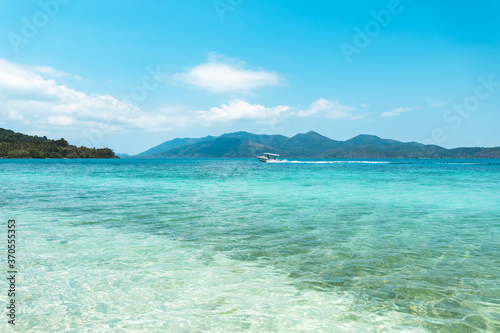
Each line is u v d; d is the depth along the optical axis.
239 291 5.65
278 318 4.72
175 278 6.25
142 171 49.72
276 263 7.11
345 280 6.14
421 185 25.19
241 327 4.46
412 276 6.31
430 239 9.06
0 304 5.12
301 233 9.81
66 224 11.05
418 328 4.44
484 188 22.91
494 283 5.94
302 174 41.03
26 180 31.06
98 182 28.81
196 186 24.80
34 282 6.02
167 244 8.61
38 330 4.36
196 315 4.81
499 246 8.30
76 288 5.76
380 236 9.42
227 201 16.48
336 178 33.19
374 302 5.23
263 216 12.52
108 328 4.44
